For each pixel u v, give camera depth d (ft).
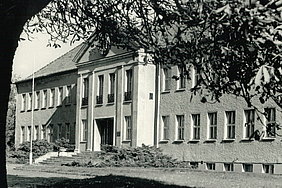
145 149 130.00
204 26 30.19
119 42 50.06
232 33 28.50
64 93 193.06
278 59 26.04
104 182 70.38
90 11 48.96
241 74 32.58
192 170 105.29
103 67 156.25
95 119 158.10
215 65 35.40
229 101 120.37
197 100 129.29
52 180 83.71
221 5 25.49
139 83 139.74
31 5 37.14
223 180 74.90
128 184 67.21
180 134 134.21
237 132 117.70
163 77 140.05
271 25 25.09
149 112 140.97
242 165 115.55
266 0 24.64
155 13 41.45
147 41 47.26
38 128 208.95
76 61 169.48
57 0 50.52
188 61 39.19
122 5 46.80
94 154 148.97
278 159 106.93
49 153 163.84
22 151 181.57
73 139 184.96
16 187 67.21
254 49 28.09
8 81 39.11
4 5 36.42
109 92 152.87
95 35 51.80
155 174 88.58
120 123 145.89
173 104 136.26
